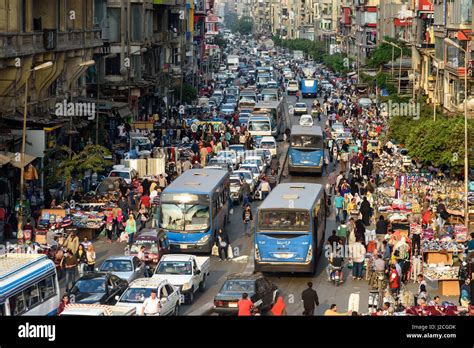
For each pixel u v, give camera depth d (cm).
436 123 13112
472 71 15688
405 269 8338
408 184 11788
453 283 8025
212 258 9612
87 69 16288
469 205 10750
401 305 7288
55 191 11100
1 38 11181
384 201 11075
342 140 16988
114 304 7031
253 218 11350
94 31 15575
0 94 11838
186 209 9656
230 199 11469
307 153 14875
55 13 13650
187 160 14175
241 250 9969
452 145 12650
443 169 13538
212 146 15862
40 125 11719
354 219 9744
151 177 12519
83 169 11475
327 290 8338
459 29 16612
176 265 7975
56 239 9031
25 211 9769
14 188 10656
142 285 7088
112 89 18650
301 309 7650
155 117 19425
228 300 7181
